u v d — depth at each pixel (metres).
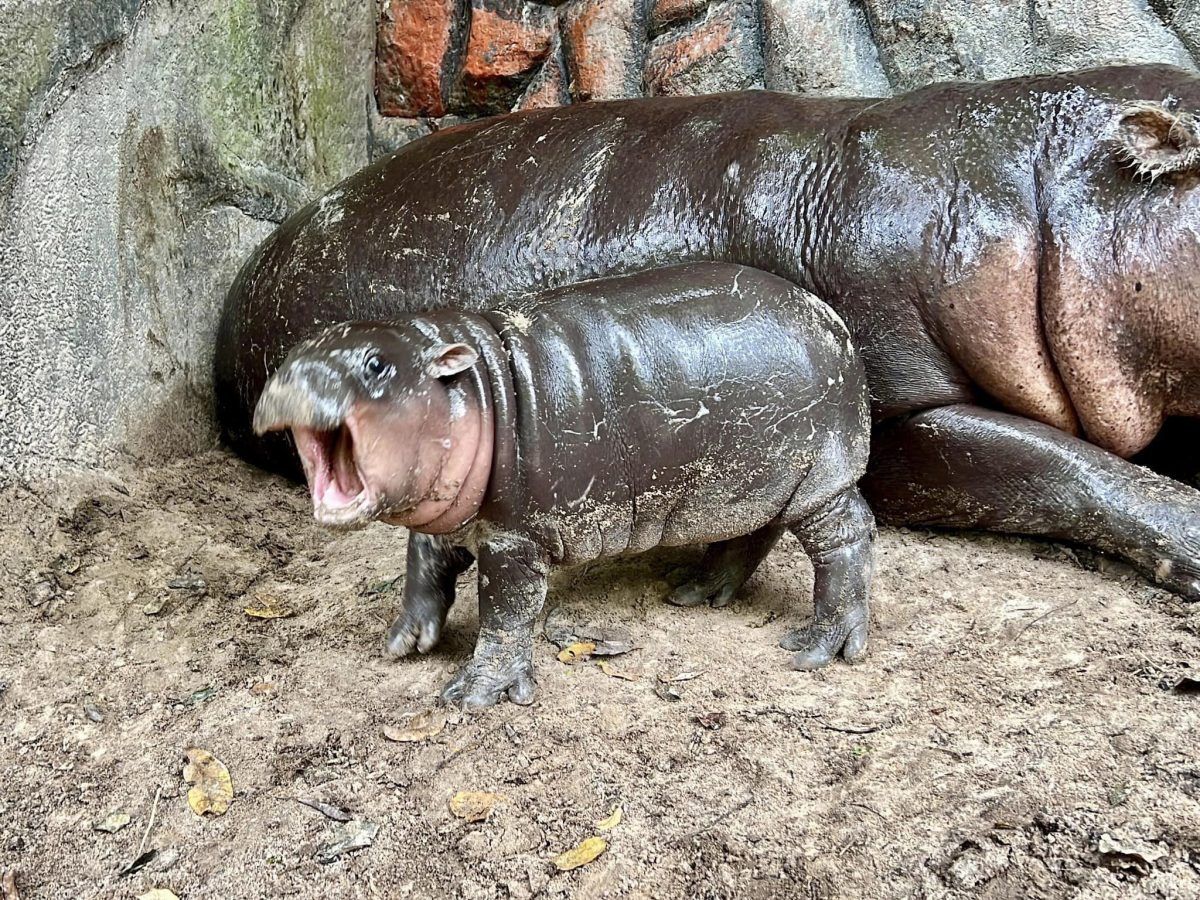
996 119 1.39
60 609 1.28
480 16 2.15
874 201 1.38
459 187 1.60
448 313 1.09
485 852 0.89
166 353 1.67
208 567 1.43
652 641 1.23
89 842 0.93
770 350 1.12
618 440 1.07
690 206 1.48
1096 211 1.32
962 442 1.41
